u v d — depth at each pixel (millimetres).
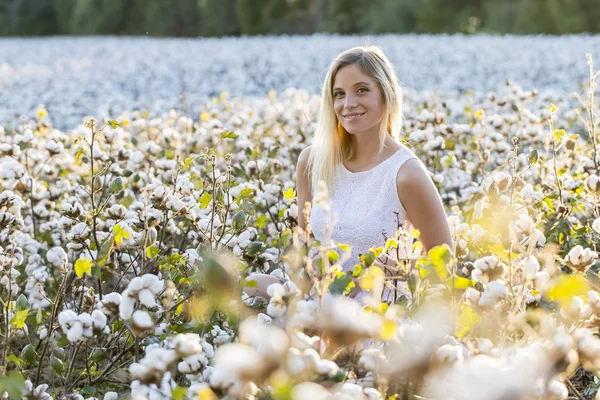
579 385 3078
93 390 2820
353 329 2109
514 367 1951
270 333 2018
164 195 3166
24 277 4137
